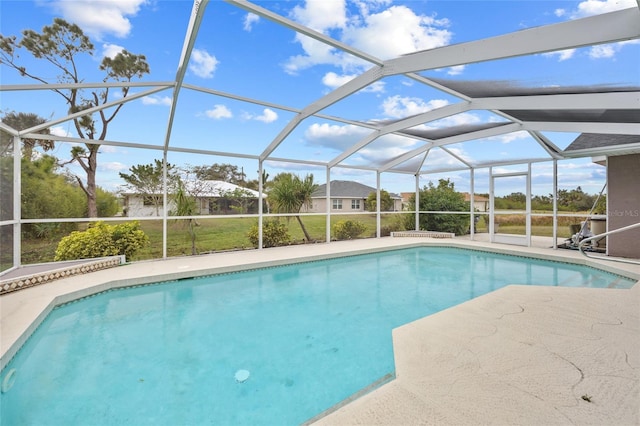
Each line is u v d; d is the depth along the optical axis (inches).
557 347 110.3
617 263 265.9
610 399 79.0
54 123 225.0
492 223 418.0
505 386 85.7
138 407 103.0
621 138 274.8
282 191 384.2
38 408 101.9
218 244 342.3
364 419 72.9
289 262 302.2
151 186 307.0
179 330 164.2
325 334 159.9
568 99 199.3
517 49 144.5
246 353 140.1
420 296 221.5
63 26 267.7
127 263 273.0
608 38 124.2
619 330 125.5
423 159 459.8
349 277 274.1
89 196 275.3
